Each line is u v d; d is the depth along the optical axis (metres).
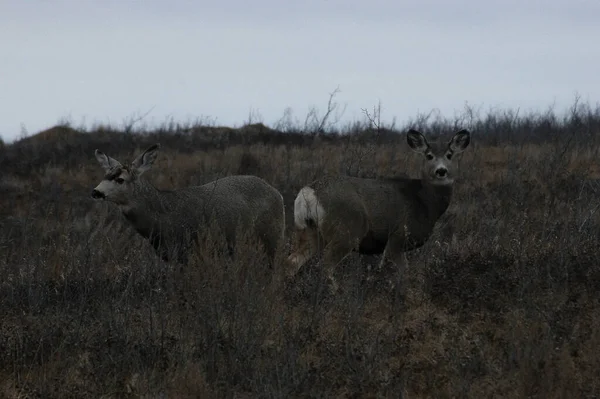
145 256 36.09
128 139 84.88
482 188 56.81
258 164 68.75
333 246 36.19
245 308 27.50
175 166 71.69
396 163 65.25
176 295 29.69
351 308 28.80
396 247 37.31
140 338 27.36
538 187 55.56
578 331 27.42
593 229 39.16
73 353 26.72
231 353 25.73
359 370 25.14
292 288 31.97
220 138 85.12
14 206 63.12
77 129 90.94
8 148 81.50
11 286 32.25
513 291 30.89
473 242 37.88
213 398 24.19
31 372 25.66
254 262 29.47
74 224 48.94
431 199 38.28
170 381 24.77
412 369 25.89
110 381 24.88
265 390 23.48
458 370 25.50
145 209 35.38
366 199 36.78
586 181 55.22
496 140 75.88
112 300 29.94
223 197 36.47
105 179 35.06
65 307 30.14
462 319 29.44
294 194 61.31
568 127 78.94
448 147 38.53
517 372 24.88
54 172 70.94
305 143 79.88
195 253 30.56
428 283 32.19
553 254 34.00
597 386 24.38
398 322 28.78
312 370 25.09
